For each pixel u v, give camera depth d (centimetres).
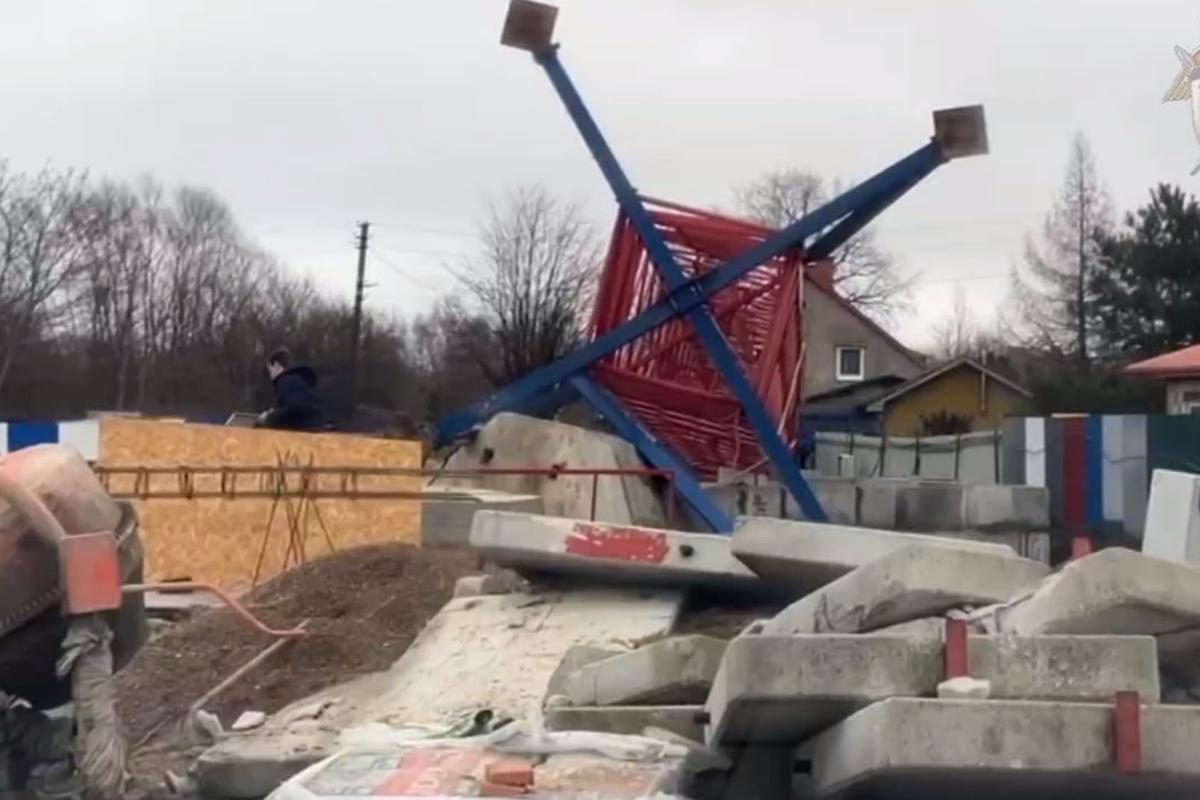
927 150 1856
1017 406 5700
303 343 7081
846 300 7088
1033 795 551
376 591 1030
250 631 970
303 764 743
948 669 546
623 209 1909
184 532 1578
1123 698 513
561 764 533
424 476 1647
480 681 832
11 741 730
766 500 1777
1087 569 591
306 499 1555
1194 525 841
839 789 557
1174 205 6066
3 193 6806
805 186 7606
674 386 1908
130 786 762
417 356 7269
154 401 6994
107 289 7088
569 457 1767
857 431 5556
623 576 905
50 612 712
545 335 5825
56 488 715
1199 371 3828
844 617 633
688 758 570
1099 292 6247
